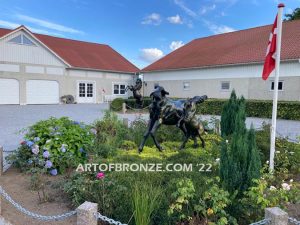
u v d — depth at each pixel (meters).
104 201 3.20
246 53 19.86
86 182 3.49
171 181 3.54
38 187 4.06
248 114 16.20
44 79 23.83
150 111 5.69
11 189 4.05
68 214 2.60
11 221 3.09
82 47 30.16
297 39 17.92
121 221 3.03
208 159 4.84
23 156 4.93
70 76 25.52
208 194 2.97
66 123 5.58
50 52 23.95
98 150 5.26
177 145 6.29
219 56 21.62
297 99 16.17
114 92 28.95
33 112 16.67
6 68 21.59
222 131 7.14
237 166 3.37
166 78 24.98
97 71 27.38
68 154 4.78
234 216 3.09
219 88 20.64
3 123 11.80
